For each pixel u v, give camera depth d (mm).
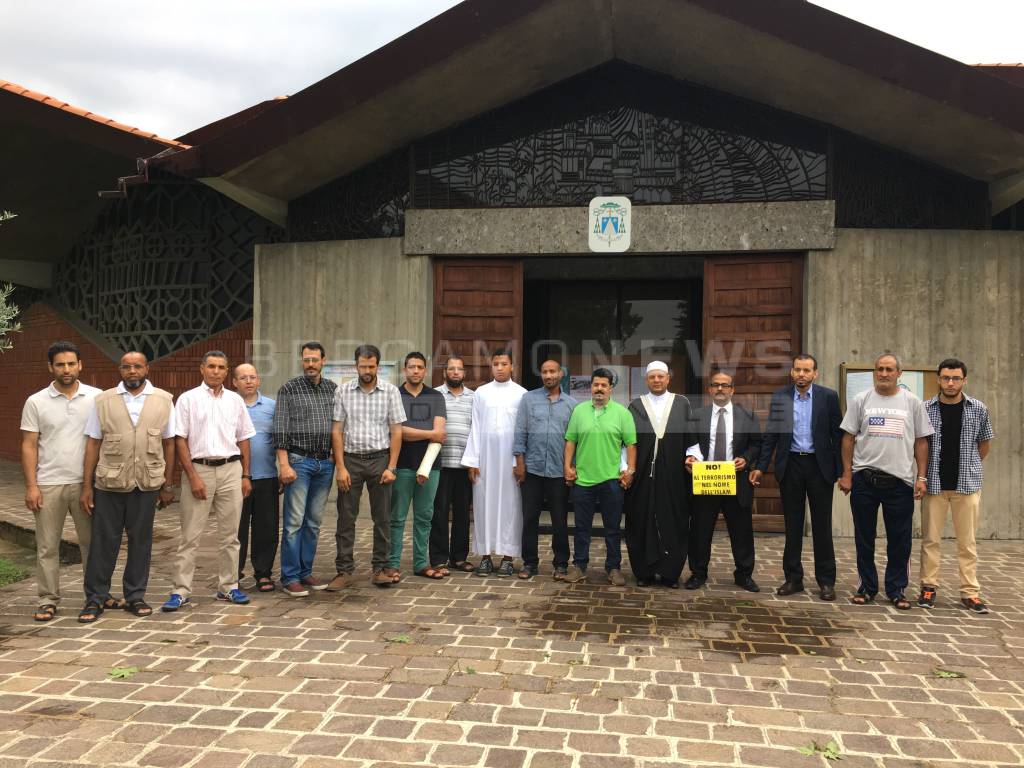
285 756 2898
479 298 8211
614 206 7887
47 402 4758
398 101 7406
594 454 5770
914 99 6656
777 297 7742
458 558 6172
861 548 5289
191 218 10250
